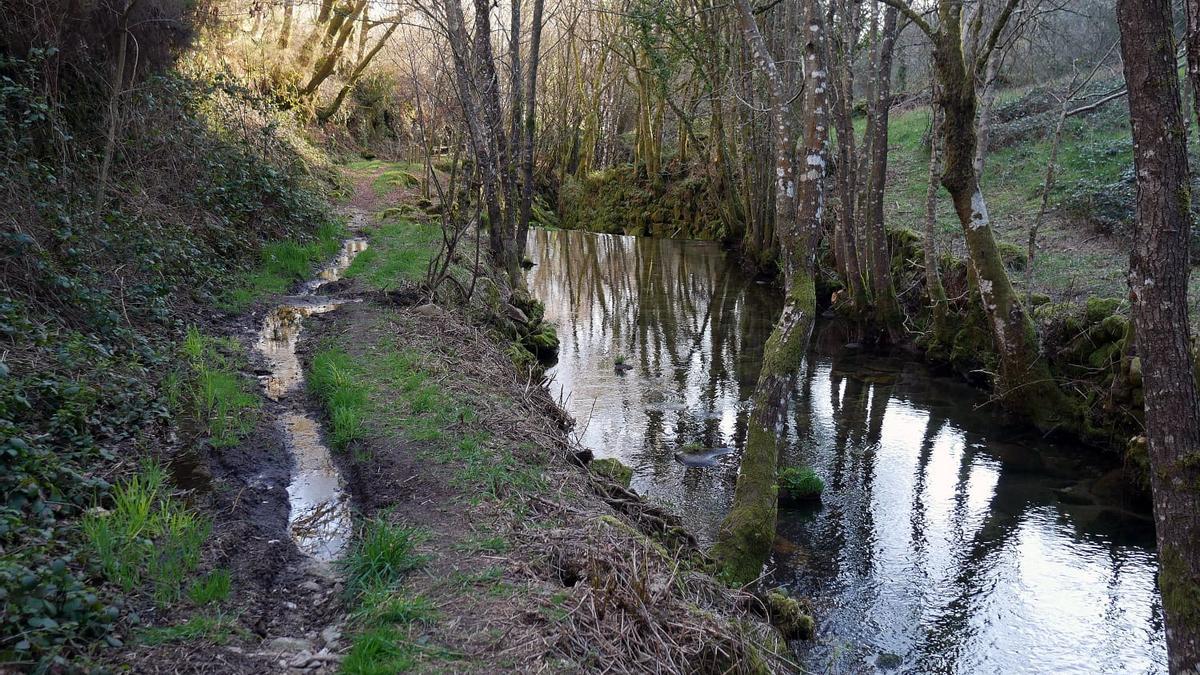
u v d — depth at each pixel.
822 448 10.32
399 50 30.55
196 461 6.24
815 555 7.50
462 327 10.94
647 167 38.22
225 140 15.57
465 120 16.64
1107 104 21.27
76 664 3.41
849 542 7.77
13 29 9.45
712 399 11.94
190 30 13.33
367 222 21.78
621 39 29.64
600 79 42.88
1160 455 4.16
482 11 14.29
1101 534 8.00
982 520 8.29
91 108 11.14
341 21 28.05
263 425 7.32
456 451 6.54
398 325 10.63
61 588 3.73
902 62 24.34
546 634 4.06
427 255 15.93
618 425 10.73
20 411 5.48
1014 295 11.17
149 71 12.46
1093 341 10.78
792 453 10.13
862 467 9.70
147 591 4.25
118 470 5.64
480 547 4.98
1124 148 18.77
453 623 4.14
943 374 13.82
